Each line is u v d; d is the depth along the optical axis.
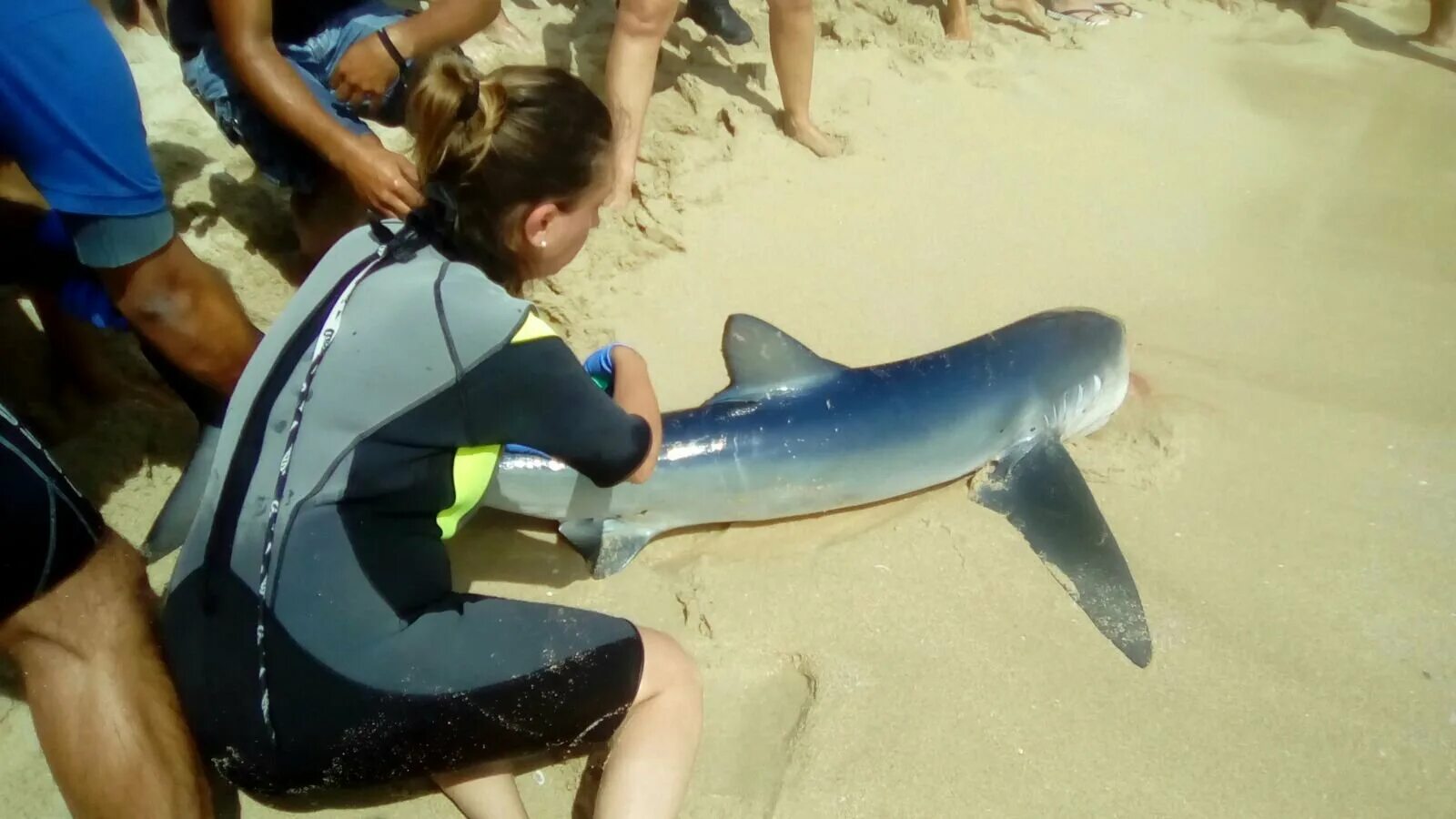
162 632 1.70
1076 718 2.07
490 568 2.39
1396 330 3.06
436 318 1.53
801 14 3.40
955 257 3.31
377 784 1.67
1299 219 3.57
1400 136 4.09
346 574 1.56
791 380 2.44
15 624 1.66
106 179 1.82
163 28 4.04
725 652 2.21
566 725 1.70
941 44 4.42
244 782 1.62
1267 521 2.46
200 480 2.29
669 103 3.85
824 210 3.47
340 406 1.54
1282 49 4.73
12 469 1.59
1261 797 1.95
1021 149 3.83
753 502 2.40
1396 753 2.01
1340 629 2.23
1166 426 2.67
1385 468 2.58
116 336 2.78
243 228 3.23
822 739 2.04
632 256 3.22
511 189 1.53
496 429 1.58
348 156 2.46
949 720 2.07
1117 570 2.33
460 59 1.54
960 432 2.48
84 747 1.64
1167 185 3.71
